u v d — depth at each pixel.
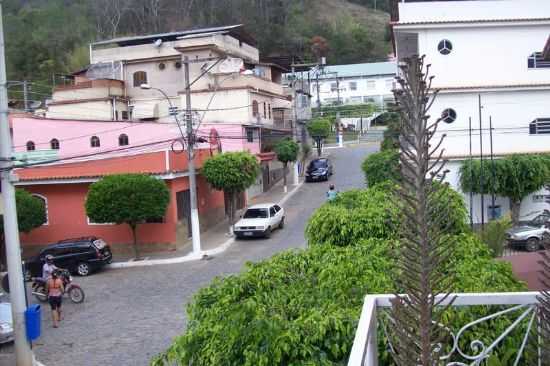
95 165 26.67
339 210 11.50
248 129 39.44
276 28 84.94
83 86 45.38
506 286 6.40
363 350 3.11
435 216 3.75
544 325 4.29
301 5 106.06
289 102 50.81
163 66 47.03
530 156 26.69
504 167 26.17
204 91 39.84
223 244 27.45
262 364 4.72
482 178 25.38
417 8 28.45
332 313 5.28
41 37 72.38
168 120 44.84
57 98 46.00
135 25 82.50
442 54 28.25
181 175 27.11
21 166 13.56
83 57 67.75
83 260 23.16
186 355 5.39
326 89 86.81
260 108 42.12
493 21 27.72
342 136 71.69
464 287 6.16
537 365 4.50
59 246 23.38
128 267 24.42
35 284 19.95
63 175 26.78
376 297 4.27
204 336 5.42
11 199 13.15
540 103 27.94
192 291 19.45
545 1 27.69
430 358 3.59
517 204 26.97
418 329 3.64
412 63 3.73
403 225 3.83
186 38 47.84
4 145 13.14
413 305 3.76
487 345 4.98
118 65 47.91
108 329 15.88
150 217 24.30
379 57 98.88
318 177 45.25
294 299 6.11
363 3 124.62
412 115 3.69
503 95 28.03
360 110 79.19
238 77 39.69
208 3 82.69
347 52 97.94
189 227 28.91
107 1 82.31
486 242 16.50
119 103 45.69
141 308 17.81
